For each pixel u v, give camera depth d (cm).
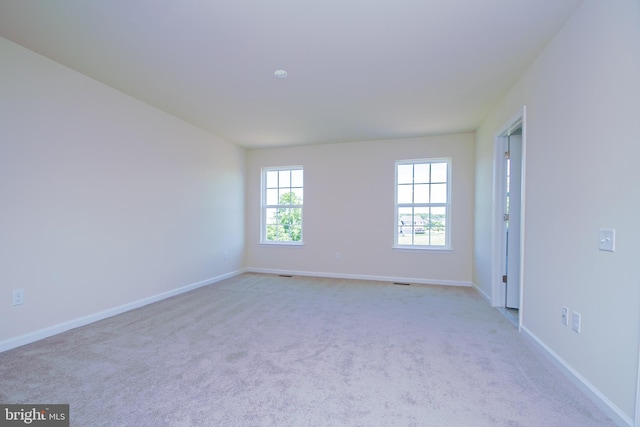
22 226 231
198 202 426
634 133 136
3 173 220
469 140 442
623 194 143
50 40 218
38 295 241
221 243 477
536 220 230
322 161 512
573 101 184
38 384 177
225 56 236
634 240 136
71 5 179
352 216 496
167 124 370
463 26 196
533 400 164
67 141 261
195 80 279
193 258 417
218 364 203
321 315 307
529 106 246
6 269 222
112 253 302
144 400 162
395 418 149
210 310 321
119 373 190
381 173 482
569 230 187
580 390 173
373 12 184
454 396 167
